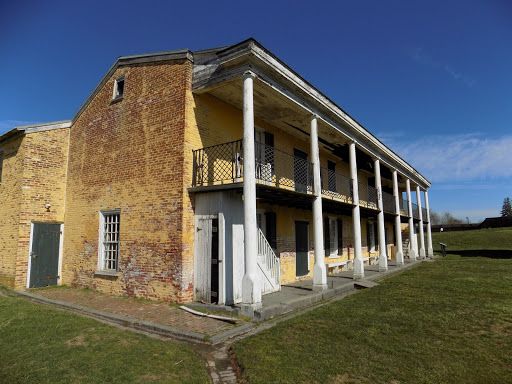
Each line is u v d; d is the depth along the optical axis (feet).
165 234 25.96
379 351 15.20
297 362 13.98
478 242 96.17
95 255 31.45
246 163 22.75
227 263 23.98
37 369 13.33
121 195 29.96
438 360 14.16
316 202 30.32
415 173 65.87
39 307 23.88
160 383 12.25
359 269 37.63
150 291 26.27
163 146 27.32
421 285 31.81
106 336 17.40
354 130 40.06
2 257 34.65
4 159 37.60
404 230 81.10
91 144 34.17
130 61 31.35
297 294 27.66
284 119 34.94
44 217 34.65
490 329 18.21
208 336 17.46
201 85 26.68
